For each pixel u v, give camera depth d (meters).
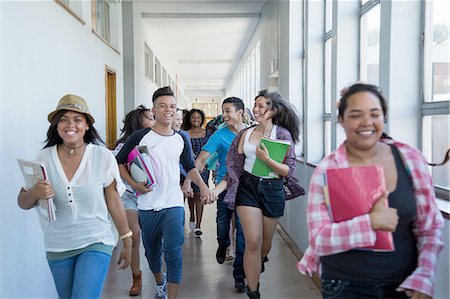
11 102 2.59
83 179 2.08
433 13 2.47
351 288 1.49
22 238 2.71
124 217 2.25
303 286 3.48
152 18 9.35
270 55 7.53
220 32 11.02
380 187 1.40
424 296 1.40
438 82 2.43
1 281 2.40
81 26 4.33
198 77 22.05
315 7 4.68
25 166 2.06
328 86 4.55
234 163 2.96
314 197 1.53
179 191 2.95
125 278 3.75
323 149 4.63
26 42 2.85
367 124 1.44
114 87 6.14
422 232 1.50
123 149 2.94
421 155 1.52
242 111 3.67
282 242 4.91
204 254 4.50
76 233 2.08
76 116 2.09
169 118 2.91
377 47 3.19
